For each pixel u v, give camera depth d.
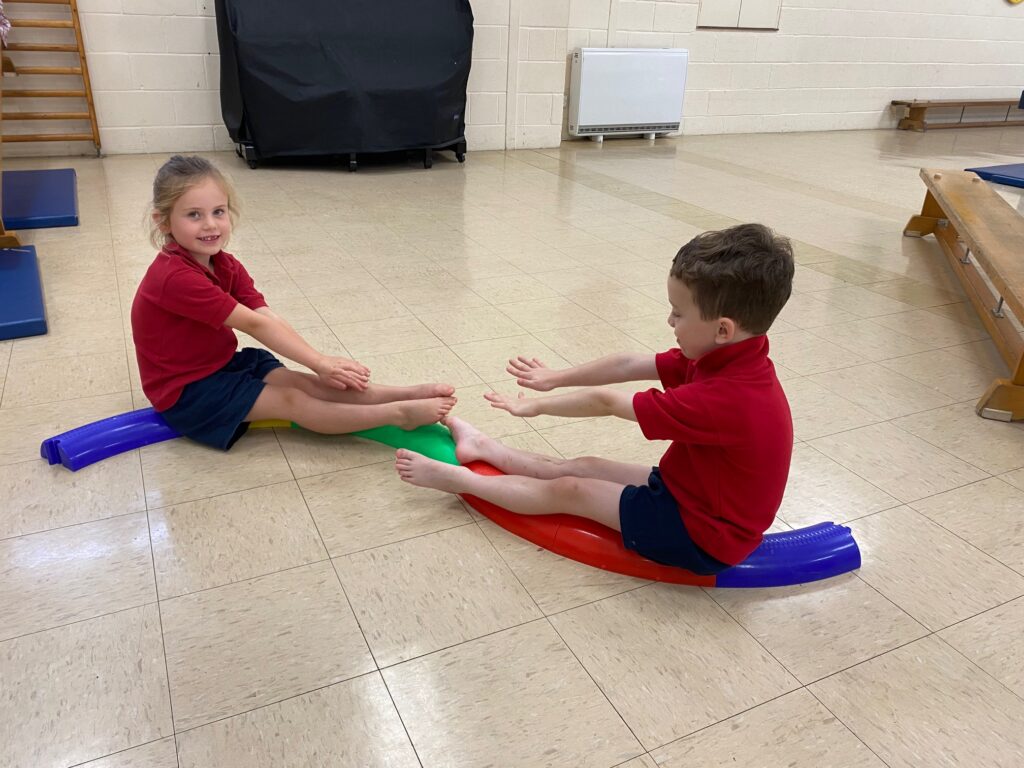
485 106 5.54
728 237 1.12
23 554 1.34
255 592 1.28
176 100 4.74
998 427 1.93
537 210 3.94
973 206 2.80
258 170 4.58
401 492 1.56
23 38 4.29
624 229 3.64
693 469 1.21
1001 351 2.26
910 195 4.63
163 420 1.70
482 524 1.48
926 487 1.66
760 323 1.14
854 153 6.16
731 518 1.21
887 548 1.47
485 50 5.35
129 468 1.60
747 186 4.73
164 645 1.17
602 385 1.48
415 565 1.36
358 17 4.47
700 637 1.24
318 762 1.00
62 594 1.26
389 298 2.63
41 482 1.54
